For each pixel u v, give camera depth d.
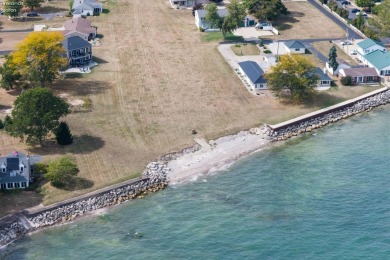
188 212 136.25
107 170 149.12
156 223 132.38
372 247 122.00
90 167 149.75
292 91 186.75
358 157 159.00
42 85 191.12
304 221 131.25
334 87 197.38
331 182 146.75
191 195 143.00
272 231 128.00
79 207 136.25
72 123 170.38
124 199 141.00
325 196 140.75
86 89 193.38
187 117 176.62
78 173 146.88
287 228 128.88
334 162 156.62
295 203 138.25
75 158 153.12
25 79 192.00
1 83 188.75
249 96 190.50
